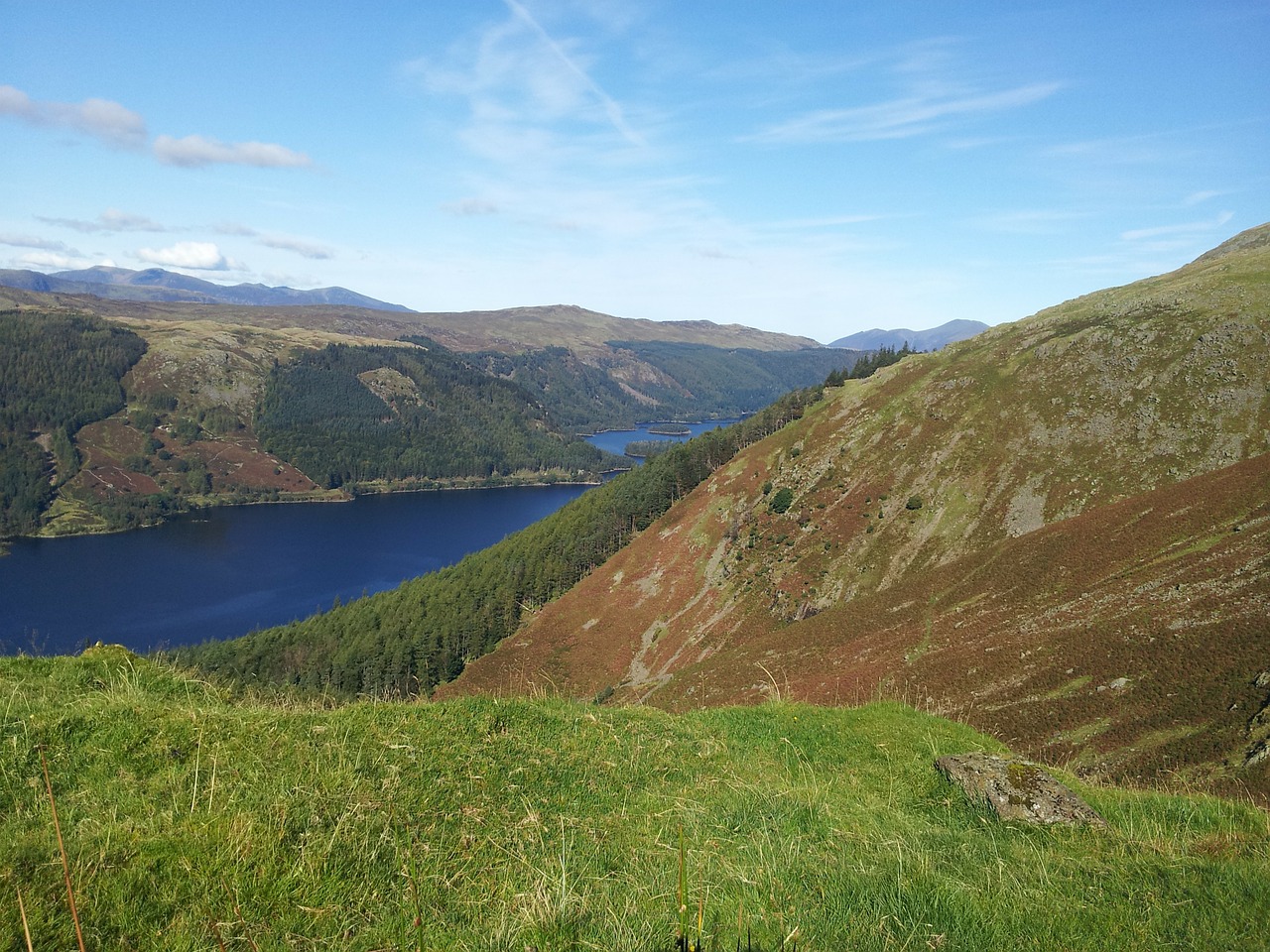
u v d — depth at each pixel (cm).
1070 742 3394
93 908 574
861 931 660
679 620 11231
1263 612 3625
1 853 598
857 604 7700
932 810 1138
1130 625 4200
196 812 751
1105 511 6825
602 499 16688
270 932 605
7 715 920
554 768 1118
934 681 4509
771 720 1584
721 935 638
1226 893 727
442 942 632
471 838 845
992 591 6222
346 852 745
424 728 1119
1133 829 1030
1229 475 6016
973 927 679
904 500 11062
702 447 16500
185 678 1288
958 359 13938
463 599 12694
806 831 970
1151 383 10325
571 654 11212
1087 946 650
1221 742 2795
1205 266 14712
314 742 984
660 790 1127
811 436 13638
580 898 698
